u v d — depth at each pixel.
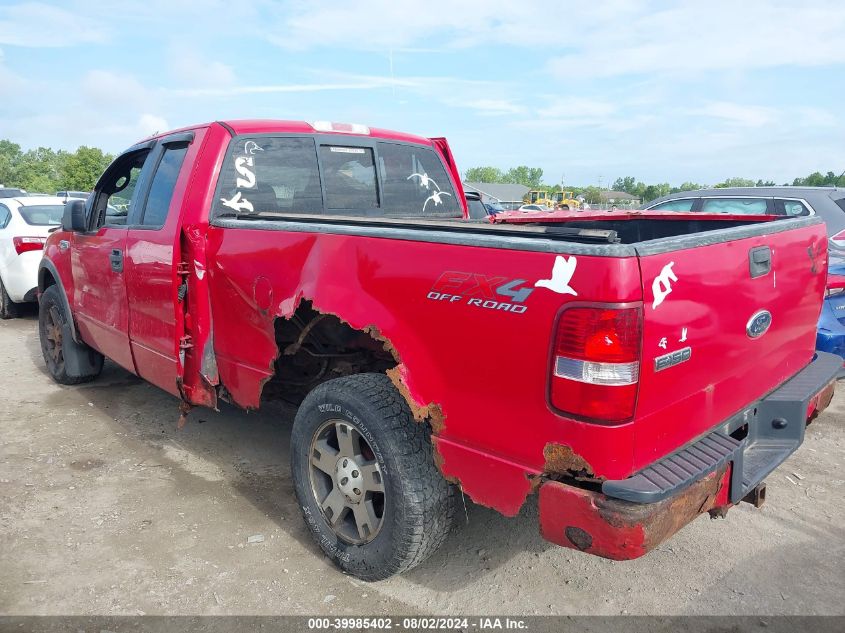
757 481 2.73
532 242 2.27
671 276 2.25
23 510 3.72
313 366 3.89
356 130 4.47
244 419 5.18
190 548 3.38
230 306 3.59
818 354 3.76
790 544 3.39
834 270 5.12
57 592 3.00
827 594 2.99
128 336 4.48
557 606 2.94
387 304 2.72
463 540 3.47
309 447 3.21
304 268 3.08
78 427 4.99
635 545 2.16
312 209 4.20
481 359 2.43
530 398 2.31
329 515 3.19
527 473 2.38
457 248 2.49
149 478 4.15
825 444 4.60
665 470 2.32
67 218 4.80
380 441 2.81
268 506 3.82
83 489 3.99
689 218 3.93
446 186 5.05
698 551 3.34
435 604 2.96
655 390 2.26
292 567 3.23
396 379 2.68
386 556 2.89
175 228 3.73
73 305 5.44
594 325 2.11
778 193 8.16
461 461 2.58
